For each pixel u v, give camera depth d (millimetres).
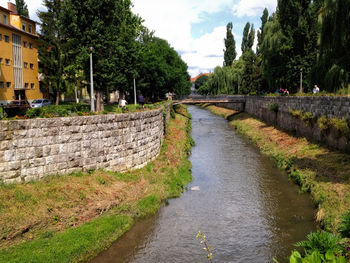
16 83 34281
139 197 13719
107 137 14227
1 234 8914
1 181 10555
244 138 33344
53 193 11094
